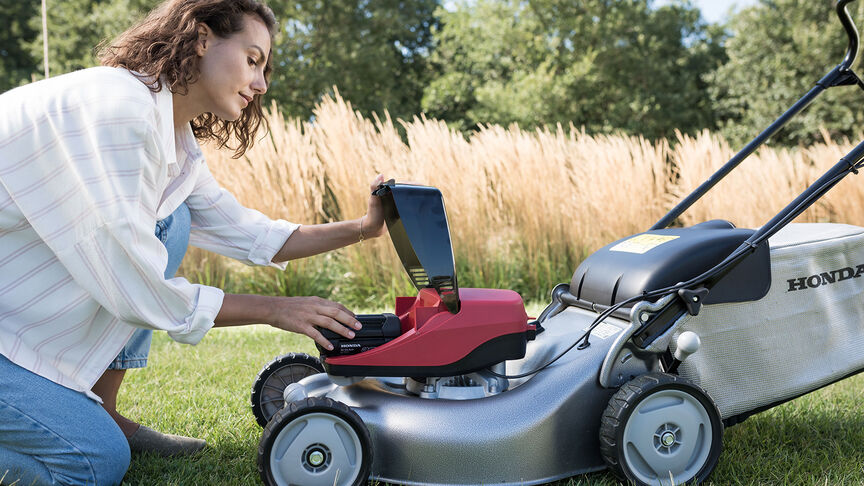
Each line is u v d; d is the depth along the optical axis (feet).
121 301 5.02
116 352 5.55
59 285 5.28
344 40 60.34
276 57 57.62
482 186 18.26
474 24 67.62
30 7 72.79
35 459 5.31
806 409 7.91
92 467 5.35
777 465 6.27
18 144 4.98
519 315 5.91
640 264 6.29
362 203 17.60
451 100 67.46
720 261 6.23
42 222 4.98
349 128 17.95
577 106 63.62
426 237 5.70
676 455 5.77
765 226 6.14
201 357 11.05
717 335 6.23
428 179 17.71
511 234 18.81
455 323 5.73
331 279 17.57
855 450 6.69
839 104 58.95
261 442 5.36
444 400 5.88
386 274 17.39
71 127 4.95
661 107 63.93
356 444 5.50
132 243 4.91
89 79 5.07
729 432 7.25
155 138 5.08
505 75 69.31
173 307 5.17
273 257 7.08
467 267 17.78
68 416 5.26
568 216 18.94
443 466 5.57
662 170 22.07
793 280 6.48
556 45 65.31
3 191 5.06
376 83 61.57
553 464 5.75
